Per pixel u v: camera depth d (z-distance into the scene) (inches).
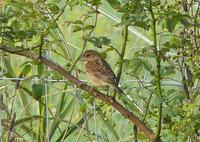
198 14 411.8
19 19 378.0
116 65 375.9
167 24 357.7
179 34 418.6
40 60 381.7
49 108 563.2
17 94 593.3
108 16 530.9
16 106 629.3
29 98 625.9
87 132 521.3
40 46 378.9
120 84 489.7
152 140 380.5
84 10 763.4
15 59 778.2
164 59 375.6
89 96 404.2
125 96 383.2
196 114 386.9
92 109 498.0
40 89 504.7
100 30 844.6
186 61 415.8
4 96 604.7
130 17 356.8
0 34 373.1
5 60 535.5
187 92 420.8
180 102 378.9
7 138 512.7
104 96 381.7
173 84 472.1
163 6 365.4
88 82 519.5
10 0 377.7
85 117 525.7
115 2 366.0
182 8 411.2
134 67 354.6
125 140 520.1
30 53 382.3
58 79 406.3
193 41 412.8
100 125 536.4
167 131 399.5
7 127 515.5
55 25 375.9
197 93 422.3
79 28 380.8
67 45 537.6
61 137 544.1
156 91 380.8
